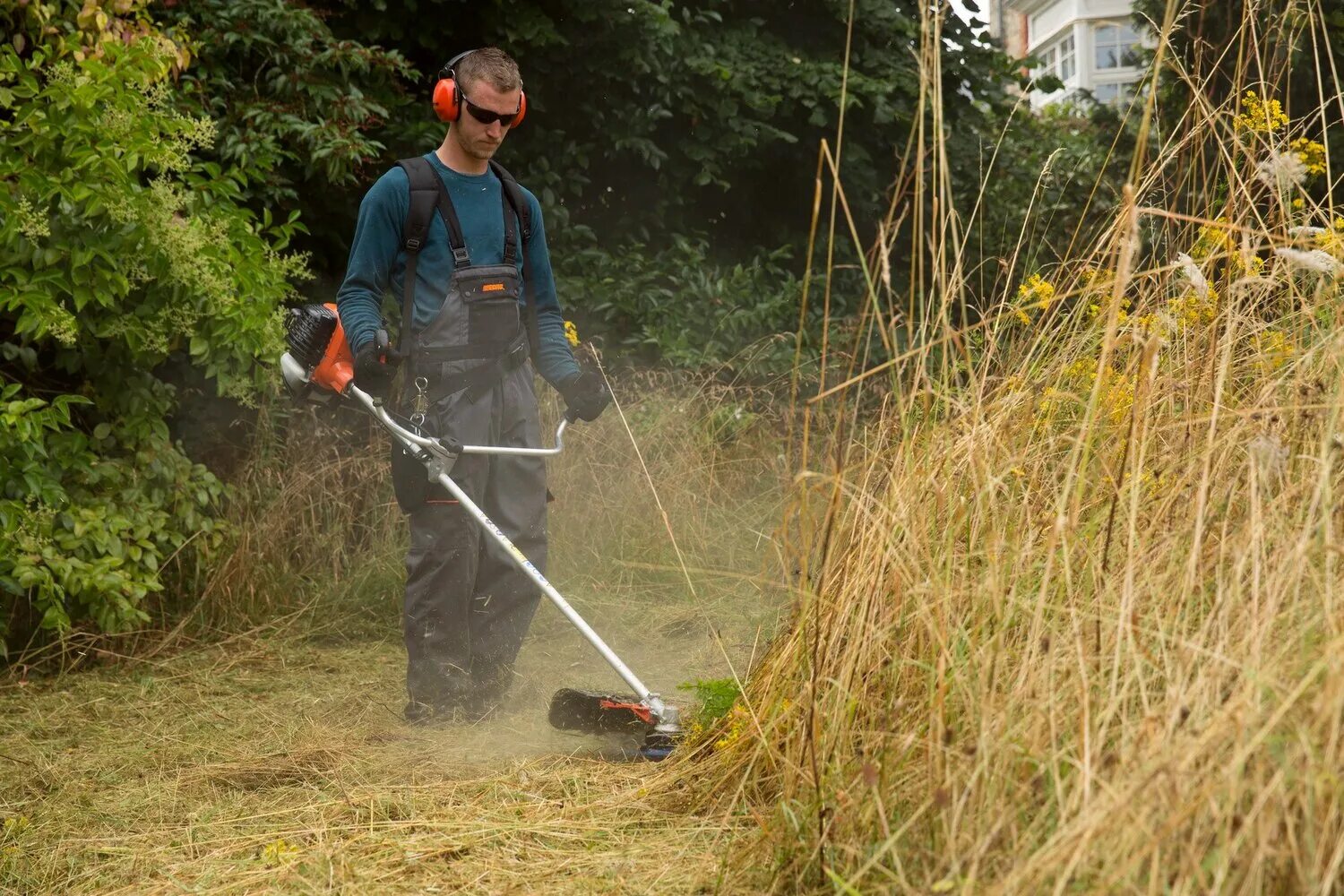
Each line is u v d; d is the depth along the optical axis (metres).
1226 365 2.38
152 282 4.64
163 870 2.58
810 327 8.14
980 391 2.65
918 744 2.13
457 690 3.68
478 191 3.69
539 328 3.89
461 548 3.65
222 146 6.18
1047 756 1.93
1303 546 1.95
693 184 8.67
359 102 6.40
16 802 3.11
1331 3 5.42
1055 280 3.09
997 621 2.20
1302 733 1.65
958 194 8.78
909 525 2.46
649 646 4.73
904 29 8.77
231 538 5.14
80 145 4.38
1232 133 3.00
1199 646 1.92
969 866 1.88
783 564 2.82
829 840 2.15
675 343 7.50
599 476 5.93
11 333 4.82
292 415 5.92
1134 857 1.63
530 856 2.51
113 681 4.32
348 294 3.64
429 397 3.63
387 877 2.43
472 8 7.35
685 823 2.62
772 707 2.63
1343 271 2.47
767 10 8.72
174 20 6.21
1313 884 1.57
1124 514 2.38
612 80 7.76
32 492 4.25
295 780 3.18
